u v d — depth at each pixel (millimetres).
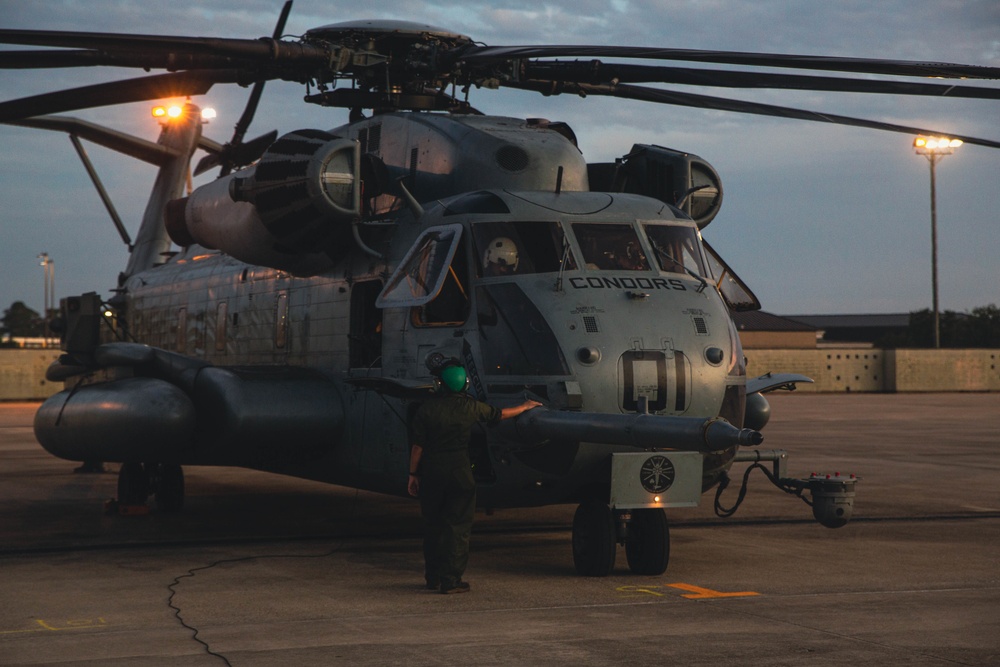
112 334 30781
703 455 15555
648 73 16703
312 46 17688
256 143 22344
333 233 18406
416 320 17297
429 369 16688
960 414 64188
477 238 16656
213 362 24656
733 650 11180
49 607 13422
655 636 11789
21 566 16438
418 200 18891
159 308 27688
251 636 11844
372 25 18469
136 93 19047
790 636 11781
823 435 47156
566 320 15555
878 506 23938
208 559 17094
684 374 15656
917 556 17266
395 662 10719
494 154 18109
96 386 19891
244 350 23266
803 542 18750
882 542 18781
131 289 29828
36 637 11836
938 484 28531
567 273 16156
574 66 17188
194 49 15562
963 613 12977
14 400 84188
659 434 13258
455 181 18375
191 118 31312
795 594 14125
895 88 15234
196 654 11062
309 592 14336
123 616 12891
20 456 37344
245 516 22516
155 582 15102
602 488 15641
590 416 14320
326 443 19453
